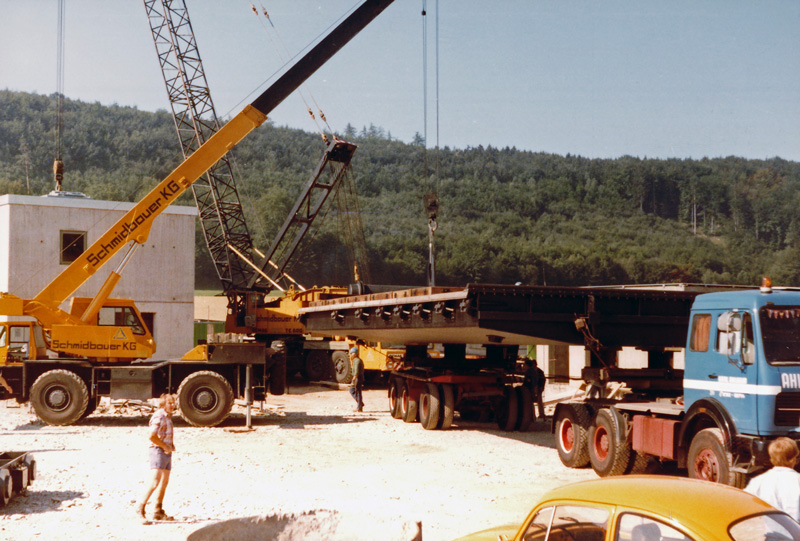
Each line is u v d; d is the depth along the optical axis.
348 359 32.78
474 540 6.13
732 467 10.29
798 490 6.48
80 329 20.08
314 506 10.76
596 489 5.37
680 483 5.39
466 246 184.62
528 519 5.64
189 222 33.09
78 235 30.89
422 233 196.50
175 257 32.72
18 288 29.81
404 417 20.97
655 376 14.49
